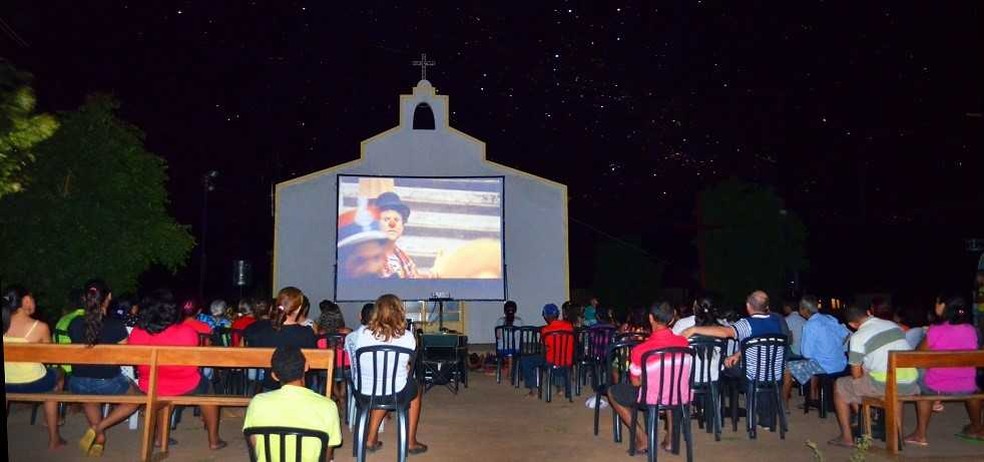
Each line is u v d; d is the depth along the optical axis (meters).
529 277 16.73
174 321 6.91
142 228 11.17
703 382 7.46
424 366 10.76
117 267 10.65
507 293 16.53
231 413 8.80
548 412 9.08
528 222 16.88
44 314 10.42
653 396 6.33
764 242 18.92
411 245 16.27
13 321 6.67
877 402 6.93
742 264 18.86
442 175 16.78
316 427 4.34
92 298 6.55
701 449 7.05
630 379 6.84
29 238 10.06
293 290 7.11
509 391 10.97
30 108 7.88
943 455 6.66
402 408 6.30
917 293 21.39
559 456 6.77
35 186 10.10
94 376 6.55
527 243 16.81
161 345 6.27
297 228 16.38
